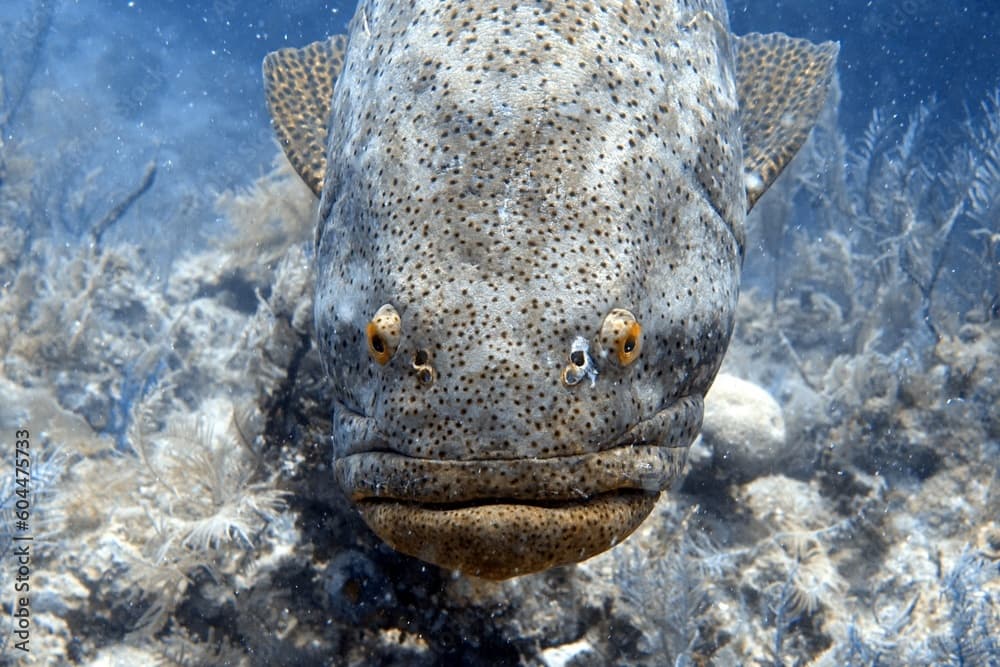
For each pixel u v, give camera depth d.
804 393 1.80
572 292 0.96
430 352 0.95
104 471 1.44
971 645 1.24
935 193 2.90
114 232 3.43
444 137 1.01
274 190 2.40
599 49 1.06
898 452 1.62
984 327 2.08
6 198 3.21
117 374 2.03
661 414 1.03
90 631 1.27
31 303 2.19
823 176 3.11
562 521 0.94
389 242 1.00
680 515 1.41
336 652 1.22
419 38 1.08
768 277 3.00
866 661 1.26
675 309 1.03
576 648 1.24
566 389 0.94
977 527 1.51
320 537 1.25
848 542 1.48
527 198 0.98
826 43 1.39
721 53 1.21
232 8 8.20
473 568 0.96
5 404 1.63
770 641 1.31
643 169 1.03
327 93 1.37
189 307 2.46
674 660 1.24
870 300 2.53
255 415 1.31
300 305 1.31
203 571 1.26
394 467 0.96
